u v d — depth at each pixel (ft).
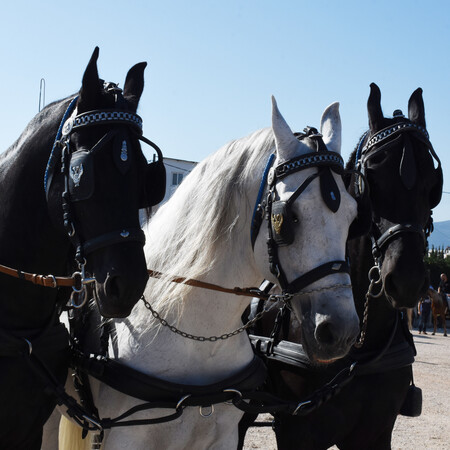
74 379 10.29
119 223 7.58
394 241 10.48
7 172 8.60
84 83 7.86
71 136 7.84
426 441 21.16
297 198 8.54
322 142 8.97
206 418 9.50
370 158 11.01
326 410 10.91
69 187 7.69
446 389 29.84
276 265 8.79
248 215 9.49
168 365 9.48
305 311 8.63
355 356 10.99
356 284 11.52
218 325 9.59
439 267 76.02
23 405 8.41
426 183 10.83
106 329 10.00
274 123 8.96
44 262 8.48
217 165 9.82
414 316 68.13
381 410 11.22
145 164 8.05
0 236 8.50
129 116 7.88
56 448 11.44
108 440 9.36
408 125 10.97
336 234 8.52
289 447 11.05
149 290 9.79
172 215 10.05
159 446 9.42
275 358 11.31
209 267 9.48
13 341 8.22
